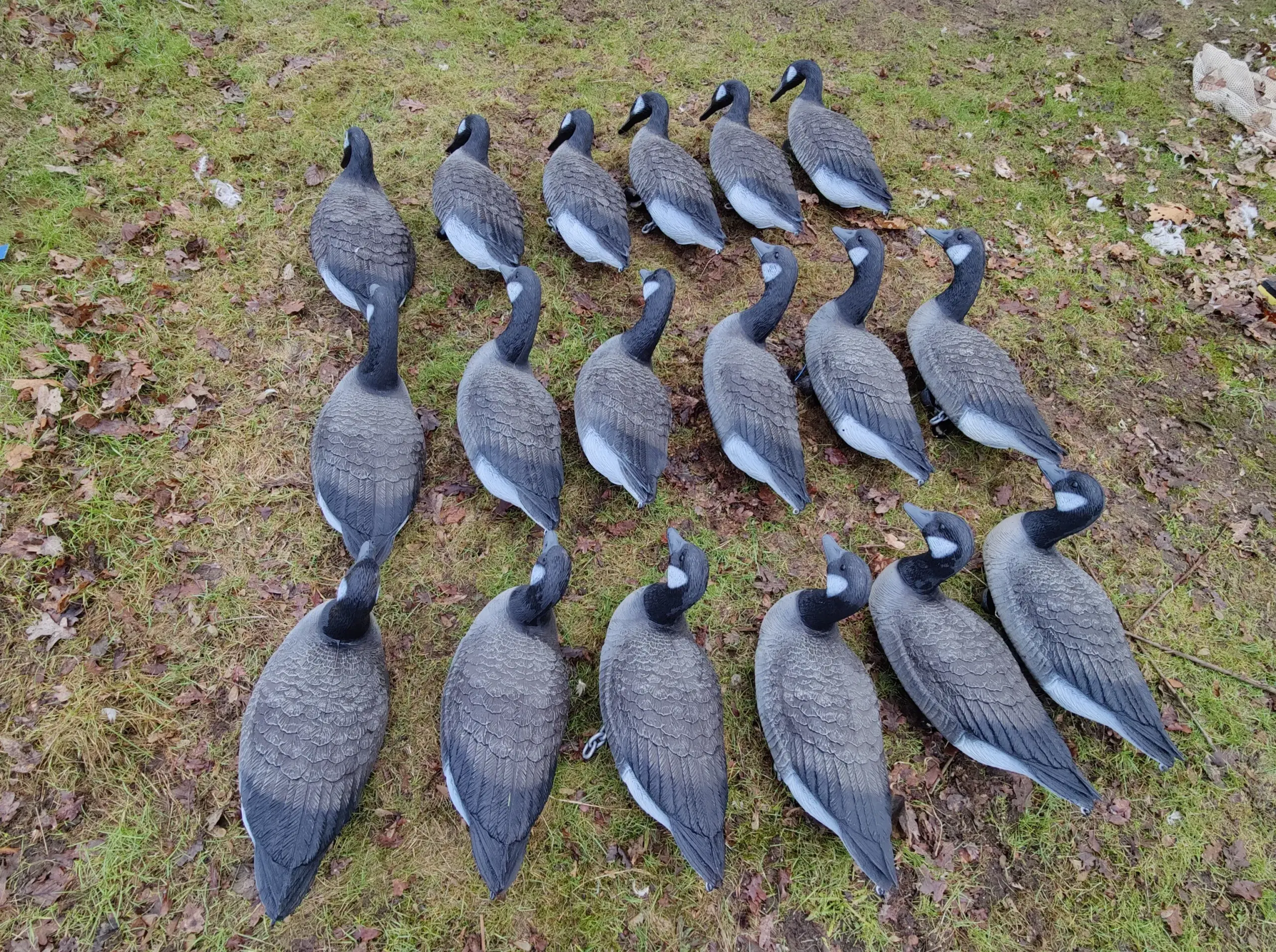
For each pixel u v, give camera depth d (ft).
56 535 5.72
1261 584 6.91
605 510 6.57
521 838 4.67
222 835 5.00
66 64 7.97
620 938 5.01
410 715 5.54
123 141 7.64
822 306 7.84
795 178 9.00
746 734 5.80
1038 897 5.50
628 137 8.86
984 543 6.63
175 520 5.94
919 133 9.46
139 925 4.72
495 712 4.86
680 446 6.97
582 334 7.41
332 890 4.93
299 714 4.71
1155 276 8.62
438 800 5.28
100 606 5.56
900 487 7.07
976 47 10.43
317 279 7.25
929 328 7.28
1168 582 6.84
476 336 7.24
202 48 8.50
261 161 7.84
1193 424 7.72
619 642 5.45
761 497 6.81
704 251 8.23
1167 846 5.76
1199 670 6.46
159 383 6.47
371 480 5.58
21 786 4.96
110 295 6.77
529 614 5.25
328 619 4.99
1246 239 8.98
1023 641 6.06
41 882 4.75
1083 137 9.65
